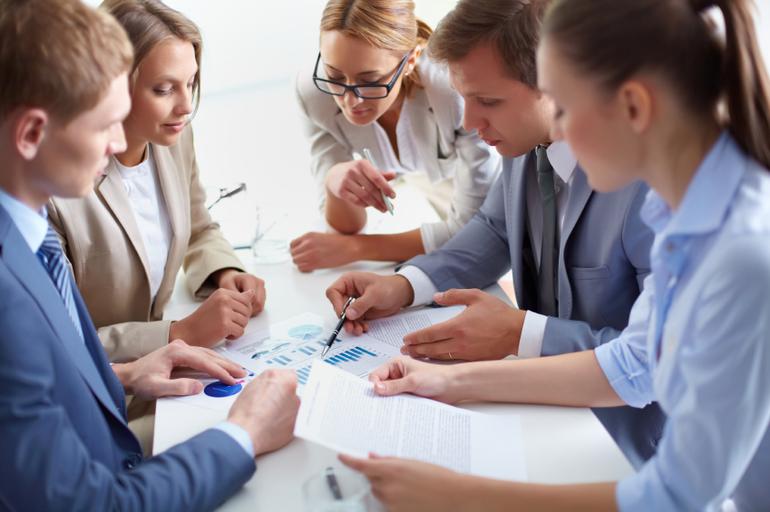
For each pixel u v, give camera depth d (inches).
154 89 50.6
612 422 48.7
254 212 76.2
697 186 26.5
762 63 26.1
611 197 46.7
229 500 33.7
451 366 41.2
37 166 31.4
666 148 26.9
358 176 67.0
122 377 44.0
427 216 77.7
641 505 28.2
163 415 40.4
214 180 127.1
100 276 55.9
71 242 54.0
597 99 26.9
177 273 64.6
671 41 25.5
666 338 28.7
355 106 63.4
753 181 26.1
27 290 31.1
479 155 69.5
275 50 179.9
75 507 29.5
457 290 49.7
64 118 30.5
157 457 33.6
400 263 66.6
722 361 25.4
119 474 32.5
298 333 51.3
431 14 142.9
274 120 167.5
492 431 37.1
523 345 45.3
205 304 52.4
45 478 28.9
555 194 51.8
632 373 38.3
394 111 73.7
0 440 28.4
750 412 25.6
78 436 32.6
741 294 24.8
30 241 33.4
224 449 34.0
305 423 34.2
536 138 48.4
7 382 28.4
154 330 50.9
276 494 33.8
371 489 31.0
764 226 25.1
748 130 26.1
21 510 29.2
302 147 147.3
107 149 33.2
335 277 63.1
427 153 75.9
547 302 54.7
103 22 31.7
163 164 59.5
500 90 46.2
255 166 136.3
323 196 79.0
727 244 25.4
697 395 26.1
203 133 160.7
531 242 56.8
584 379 39.4
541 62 28.6
